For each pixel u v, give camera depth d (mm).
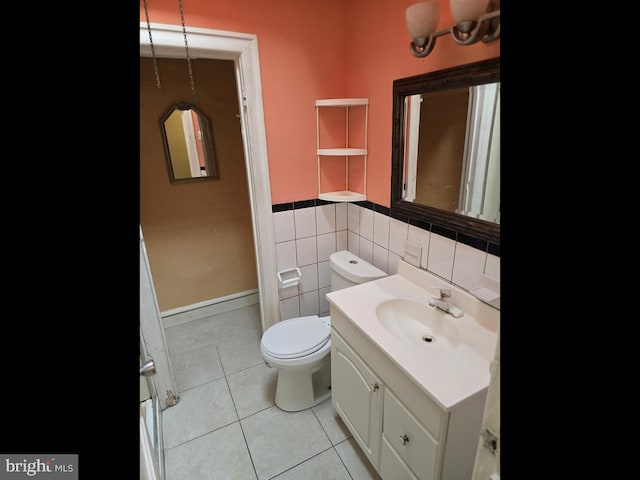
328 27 1812
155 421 1561
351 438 1646
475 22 955
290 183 1975
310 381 1797
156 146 2324
